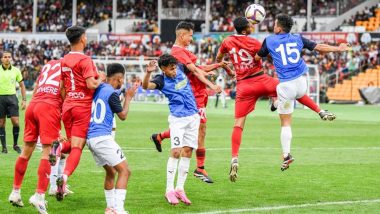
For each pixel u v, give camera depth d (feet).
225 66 59.41
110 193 46.06
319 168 69.05
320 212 46.98
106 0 302.86
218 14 280.92
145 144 91.20
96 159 45.52
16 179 48.19
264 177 63.10
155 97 219.61
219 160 75.36
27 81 264.72
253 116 151.43
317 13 264.93
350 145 92.22
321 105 206.39
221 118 145.28
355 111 175.01
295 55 56.70
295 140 98.73
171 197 49.90
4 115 80.38
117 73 47.42
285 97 56.65
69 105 45.65
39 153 79.30
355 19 254.88
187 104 51.39
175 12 278.67
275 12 270.67
